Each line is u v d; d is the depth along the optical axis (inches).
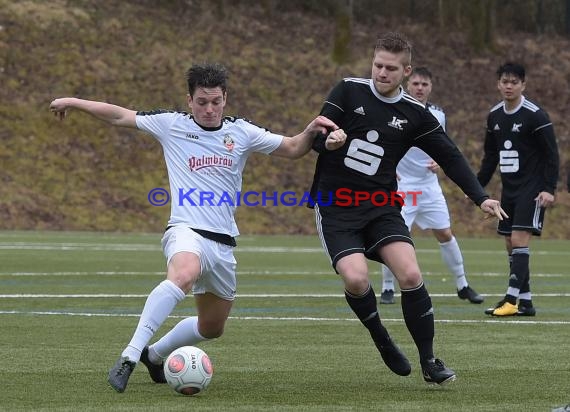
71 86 3462.1
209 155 739.4
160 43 3745.1
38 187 3093.0
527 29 4426.7
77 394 681.6
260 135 756.0
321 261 2036.2
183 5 3983.8
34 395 676.7
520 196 1192.2
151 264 1877.5
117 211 3080.7
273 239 2817.4
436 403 665.6
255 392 701.9
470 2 4215.1
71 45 3619.6
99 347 900.0
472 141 3622.0
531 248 2682.1
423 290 720.3
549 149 1176.2
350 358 861.2
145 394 687.7
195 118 746.2
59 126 3321.9
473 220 3302.2
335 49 3890.3
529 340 979.3
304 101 3654.0
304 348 916.6
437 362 717.9
